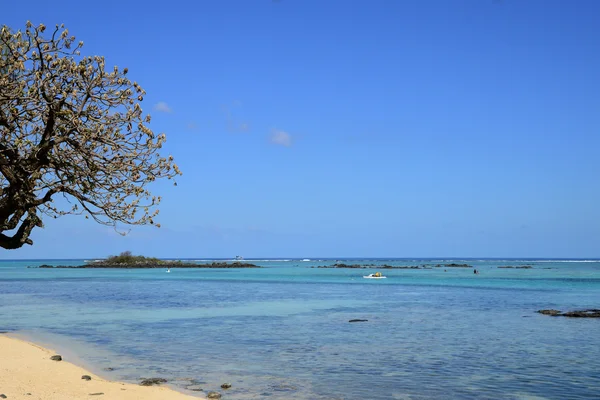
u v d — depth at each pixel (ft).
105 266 546.26
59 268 553.23
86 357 67.36
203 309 131.23
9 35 31.94
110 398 44.29
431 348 75.15
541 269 479.82
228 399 47.44
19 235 33.50
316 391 50.80
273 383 53.93
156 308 133.49
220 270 471.62
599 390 51.98
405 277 326.24
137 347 75.20
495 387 53.16
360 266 566.77
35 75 31.68
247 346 76.59
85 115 33.32
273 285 243.19
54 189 33.01
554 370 61.11
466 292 195.52
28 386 47.26
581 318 111.86
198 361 65.26
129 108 33.99
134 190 33.17
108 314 119.14
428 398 48.85
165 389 48.98
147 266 555.28
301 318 111.96
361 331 92.38
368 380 55.72
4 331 90.84
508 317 114.32
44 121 33.71
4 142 32.22
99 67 33.42
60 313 120.98
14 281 278.67
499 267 546.26
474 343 79.61
